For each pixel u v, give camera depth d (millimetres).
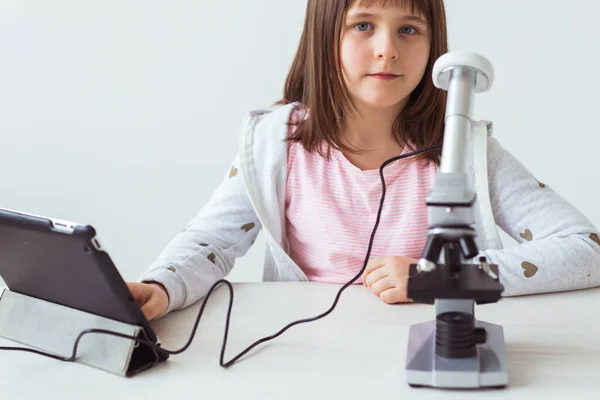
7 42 2014
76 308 828
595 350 805
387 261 1021
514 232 1149
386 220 1182
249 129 1229
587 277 1012
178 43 1954
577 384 729
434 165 1187
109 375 776
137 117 2006
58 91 2023
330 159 1201
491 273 716
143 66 1979
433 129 1188
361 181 1187
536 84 1850
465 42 1853
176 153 2010
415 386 733
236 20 1920
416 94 1178
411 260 1024
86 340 802
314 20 1150
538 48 1830
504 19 1827
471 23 1841
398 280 979
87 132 2031
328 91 1168
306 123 1199
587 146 1863
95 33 1981
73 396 731
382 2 1045
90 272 754
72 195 2070
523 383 733
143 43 1968
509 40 1837
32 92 2031
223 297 1021
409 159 1190
